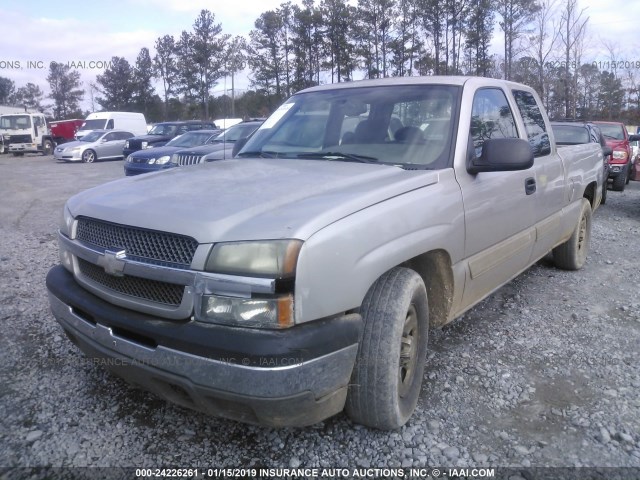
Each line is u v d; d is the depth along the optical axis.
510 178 4.01
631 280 5.97
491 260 3.85
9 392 3.46
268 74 45.25
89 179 17.67
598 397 3.46
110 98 53.62
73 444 2.95
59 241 3.31
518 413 3.29
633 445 2.97
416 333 3.17
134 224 2.67
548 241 5.01
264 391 2.33
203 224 2.49
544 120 5.06
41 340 4.23
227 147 10.76
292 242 2.38
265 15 44.06
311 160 3.70
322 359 2.44
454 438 3.04
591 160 6.21
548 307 5.07
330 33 43.34
